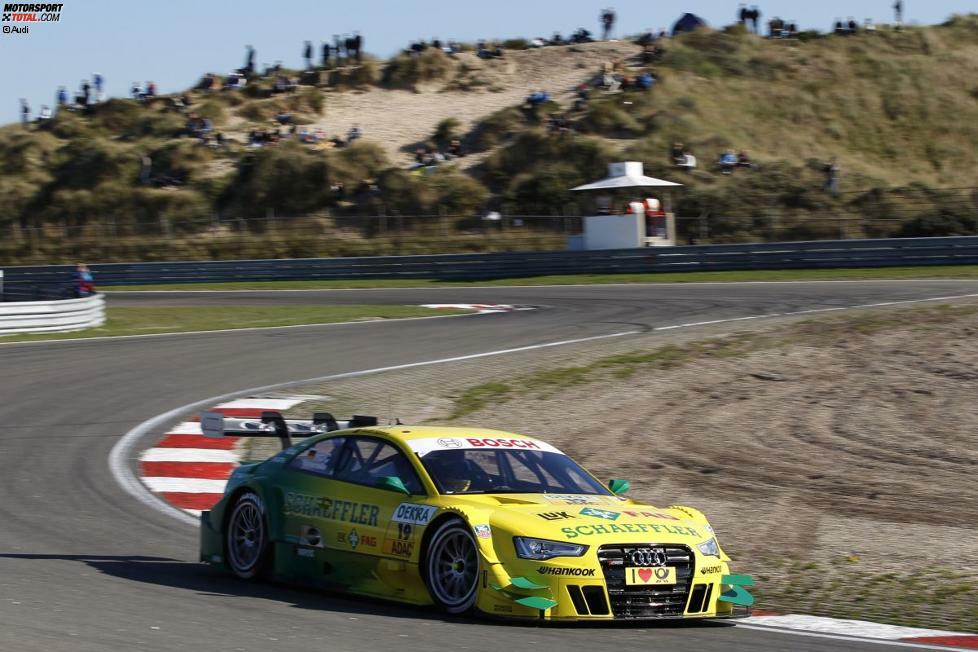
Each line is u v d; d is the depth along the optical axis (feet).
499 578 64.03
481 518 66.23
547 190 492.13
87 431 146.51
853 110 588.50
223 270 431.43
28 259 517.14
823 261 347.56
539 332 238.68
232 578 80.59
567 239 447.42
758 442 138.31
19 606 65.62
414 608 69.05
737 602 68.85
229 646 56.49
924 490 115.96
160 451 135.64
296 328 264.31
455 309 299.79
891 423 146.82
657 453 133.08
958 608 75.56
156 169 572.51
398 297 346.13
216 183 549.13
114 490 116.37
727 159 504.02
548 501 70.03
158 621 62.64
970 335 207.82
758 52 638.94
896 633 67.82
